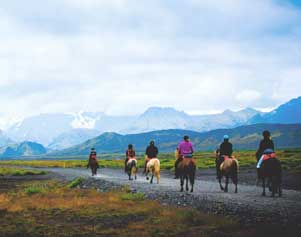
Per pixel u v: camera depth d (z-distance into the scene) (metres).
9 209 24.67
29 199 29.02
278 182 26.34
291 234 15.25
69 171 78.62
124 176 55.38
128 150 47.47
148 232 17.39
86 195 30.94
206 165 77.81
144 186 36.47
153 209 22.92
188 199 25.94
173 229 17.77
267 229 16.11
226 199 25.12
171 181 43.22
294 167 57.94
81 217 21.66
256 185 35.78
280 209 20.56
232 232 16.39
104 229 18.58
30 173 69.88
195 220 19.06
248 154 132.38
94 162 58.22
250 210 20.45
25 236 17.55
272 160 26.48
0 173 69.88
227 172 29.47
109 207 24.36
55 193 32.91
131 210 23.12
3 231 18.52
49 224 20.02
